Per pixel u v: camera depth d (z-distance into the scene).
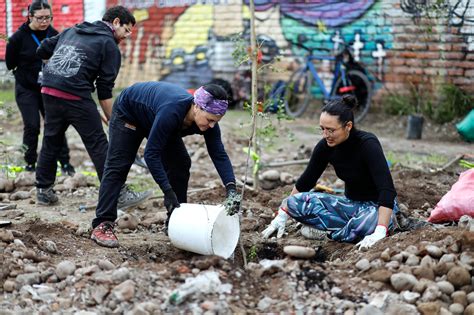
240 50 7.45
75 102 6.63
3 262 4.80
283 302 4.47
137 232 6.28
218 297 4.44
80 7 16.47
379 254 4.91
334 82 13.66
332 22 13.86
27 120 8.34
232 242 5.24
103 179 5.66
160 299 4.43
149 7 16.28
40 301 4.47
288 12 14.35
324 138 5.57
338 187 7.88
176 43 15.98
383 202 5.32
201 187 8.20
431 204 7.16
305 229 5.89
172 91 5.19
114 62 6.59
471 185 5.74
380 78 13.52
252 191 7.50
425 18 12.81
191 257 5.44
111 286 4.54
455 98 12.68
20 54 8.15
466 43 12.49
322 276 4.73
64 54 6.61
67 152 8.64
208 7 15.38
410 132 12.10
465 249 4.85
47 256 5.14
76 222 6.53
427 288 4.45
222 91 4.93
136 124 5.49
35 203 7.31
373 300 4.43
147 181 8.54
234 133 11.93
